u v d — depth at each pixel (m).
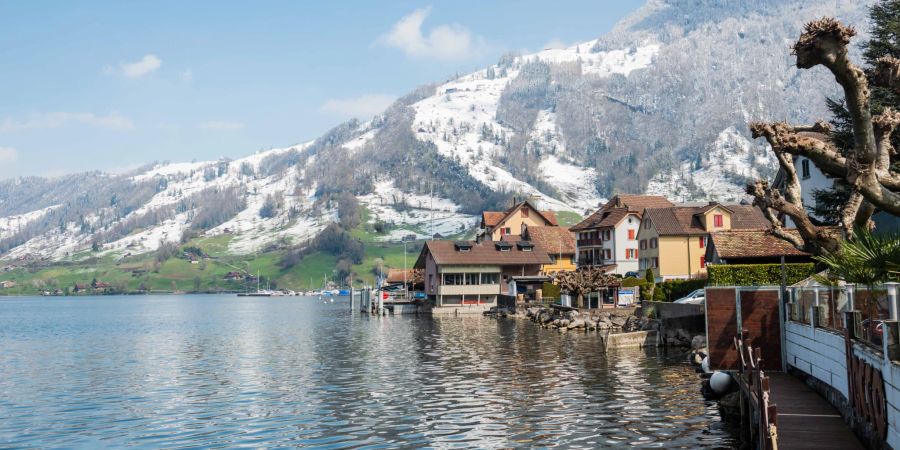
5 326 111.88
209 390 39.22
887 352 15.38
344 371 45.50
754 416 23.05
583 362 46.00
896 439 14.84
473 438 25.95
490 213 154.62
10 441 27.98
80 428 30.05
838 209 47.53
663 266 102.62
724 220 103.12
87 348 68.94
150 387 41.06
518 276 119.81
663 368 42.06
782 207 23.88
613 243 125.12
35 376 47.44
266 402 34.69
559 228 139.50
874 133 19.06
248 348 64.44
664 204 140.12
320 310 157.62
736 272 54.25
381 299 120.81
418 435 26.67
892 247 18.66
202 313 151.00
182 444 26.61
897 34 48.38
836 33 16.86
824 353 24.05
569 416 29.11
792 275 52.91
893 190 19.06
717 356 31.72
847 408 20.62
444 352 55.28
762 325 31.14
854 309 19.89
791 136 20.28
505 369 43.91
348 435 27.05
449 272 118.12
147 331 93.38
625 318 72.69
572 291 85.19
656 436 25.25
